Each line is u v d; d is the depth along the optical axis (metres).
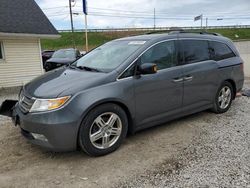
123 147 4.02
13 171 3.41
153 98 4.23
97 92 3.61
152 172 3.31
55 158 3.74
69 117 3.40
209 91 5.20
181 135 4.47
